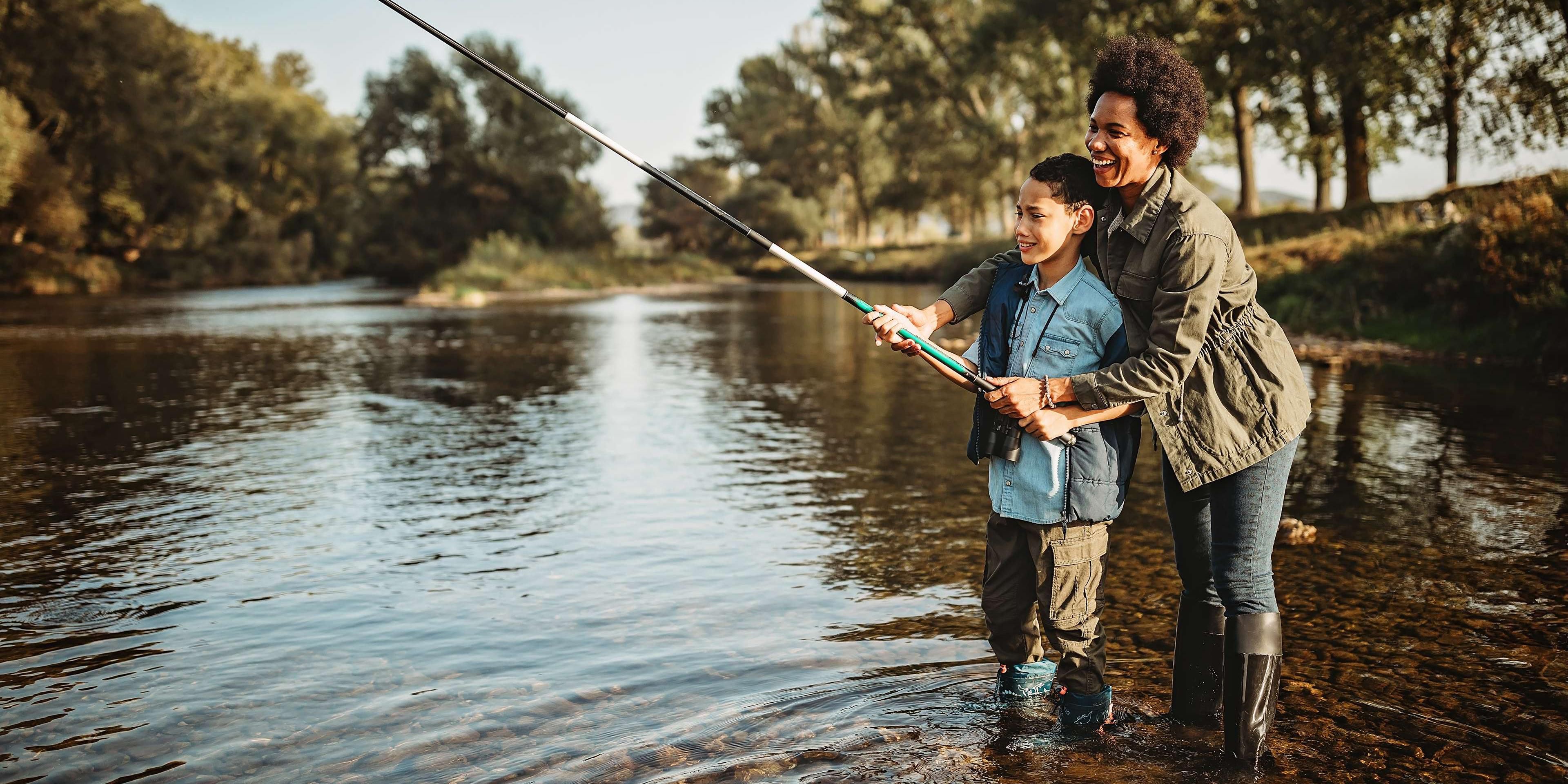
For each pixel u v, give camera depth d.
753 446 7.27
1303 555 4.29
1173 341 2.45
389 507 5.52
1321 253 16.55
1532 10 16.98
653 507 5.43
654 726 2.76
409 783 2.47
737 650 3.32
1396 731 2.66
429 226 52.72
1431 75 19.78
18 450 7.37
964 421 8.28
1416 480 5.73
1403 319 13.89
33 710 2.95
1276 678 2.50
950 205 57.09
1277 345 2.55
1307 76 21.25
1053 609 2.71
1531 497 5.28
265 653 3.38
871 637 3.43
